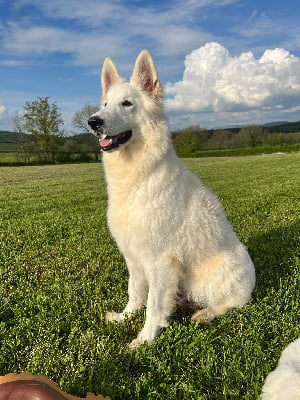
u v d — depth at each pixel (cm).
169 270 95
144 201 91
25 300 108
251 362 78
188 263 100
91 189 415
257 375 73
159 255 93
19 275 131
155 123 95
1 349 84
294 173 550
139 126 95
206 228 100
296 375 61
